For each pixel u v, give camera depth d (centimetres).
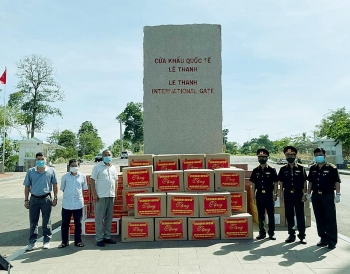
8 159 3428
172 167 803
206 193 707
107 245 665
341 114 4691
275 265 517
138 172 743
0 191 1758
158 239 687
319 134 5000
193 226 686
